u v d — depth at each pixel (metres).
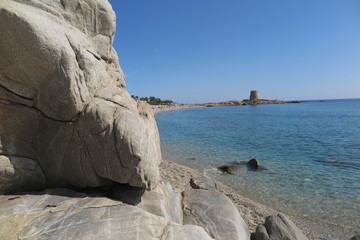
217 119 53.88
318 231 7.63
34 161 5.56
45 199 4.96
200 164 15.59
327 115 62.34
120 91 7.11
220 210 6.58
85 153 5.54
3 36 4.75
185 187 10.55
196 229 4.68
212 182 11.04
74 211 4.64
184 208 6.70
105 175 5.49
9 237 3.78
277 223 6.31
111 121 5.49
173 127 38.25
